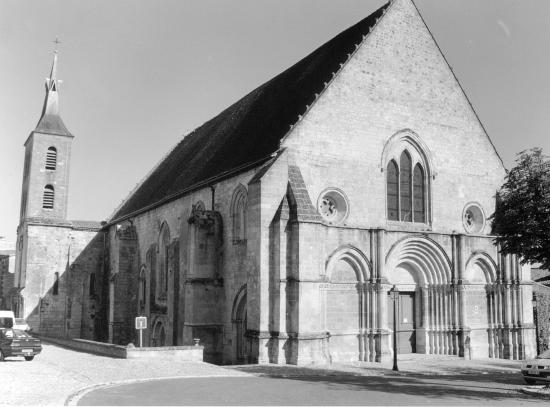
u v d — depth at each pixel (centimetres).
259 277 2897
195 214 3500
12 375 2209
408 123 3459
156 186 5534
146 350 2894
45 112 6388
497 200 3678
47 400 1652
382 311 3155
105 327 5972
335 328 3070
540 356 2450
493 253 3638
